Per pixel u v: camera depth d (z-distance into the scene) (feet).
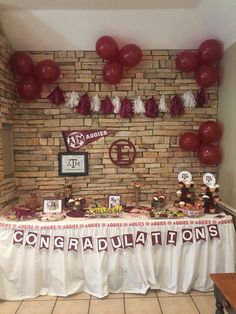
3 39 9.38
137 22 9.51
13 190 10.40
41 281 8.83
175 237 8.75
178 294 8.78
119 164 10.96
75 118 10.79
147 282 8.84
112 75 9.76
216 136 10.41
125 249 8.71
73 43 10.29
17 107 10.66
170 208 9.78
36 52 10.52
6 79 9.70
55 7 8.78
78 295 8.78
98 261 8.59
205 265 8.77
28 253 8.64
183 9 9.00
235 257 8.89
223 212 9.76
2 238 8.64
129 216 9.21
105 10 9.01
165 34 10.02
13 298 8.62
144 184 11.05
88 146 10.87
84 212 9.50
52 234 8.68
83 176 10.93
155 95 10.82
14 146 10.69
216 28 9.53
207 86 10.29
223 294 4.80
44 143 10.78
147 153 10.98
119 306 8.21
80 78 10.68
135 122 10.89
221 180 10.68
